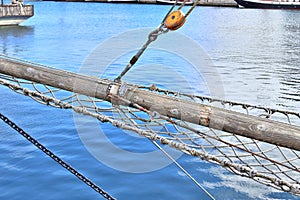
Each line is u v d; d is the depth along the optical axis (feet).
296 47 125.08
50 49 108.88
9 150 34.22
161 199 27.30
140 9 335.67
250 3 373.81
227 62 91.09
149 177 29.86
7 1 413.39
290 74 77.71
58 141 36.65
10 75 12.59
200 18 255.91
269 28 196.03
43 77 12.26
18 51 105.70
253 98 56.39
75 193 27.58
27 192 27.53
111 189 28.37
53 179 29.30
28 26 181.37
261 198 27.04
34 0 455.63
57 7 357.20
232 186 28.76
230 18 259.60
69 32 156.35
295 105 52.65
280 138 10.13
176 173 30.45
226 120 10.50
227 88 62.49
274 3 361.92
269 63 91.50
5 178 29.25
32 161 32.07
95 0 435.94
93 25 189.16
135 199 27.22
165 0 403.13
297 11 348.79
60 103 13.12
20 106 47.42
